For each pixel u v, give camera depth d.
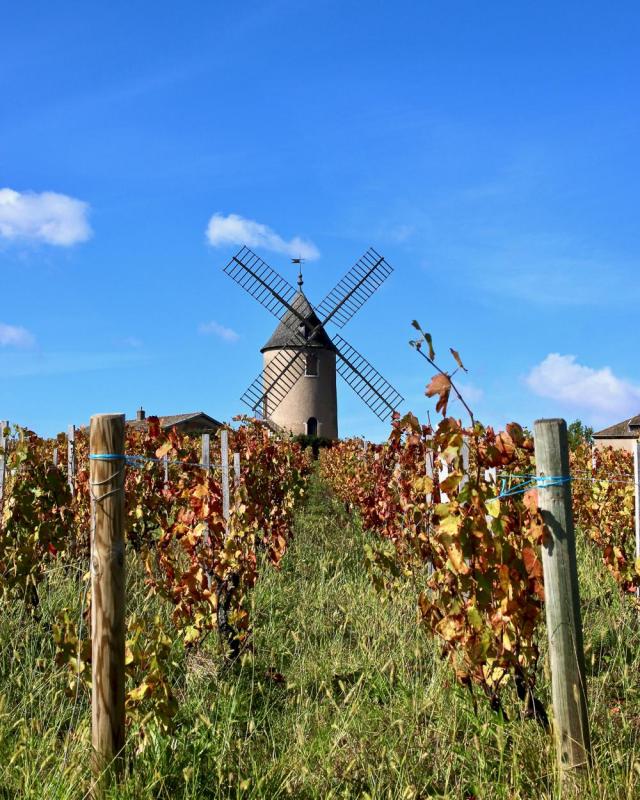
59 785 3.53
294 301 43.72
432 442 4.49
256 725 4.59
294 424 42.22
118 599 3.82
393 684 5.18
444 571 4.68
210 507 6.49
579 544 9.79
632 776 3.56
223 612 6.31
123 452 3.89
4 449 7.27
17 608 6.55
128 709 4.06
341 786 3.88
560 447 3.82
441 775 3.96
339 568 8.95
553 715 3.83
